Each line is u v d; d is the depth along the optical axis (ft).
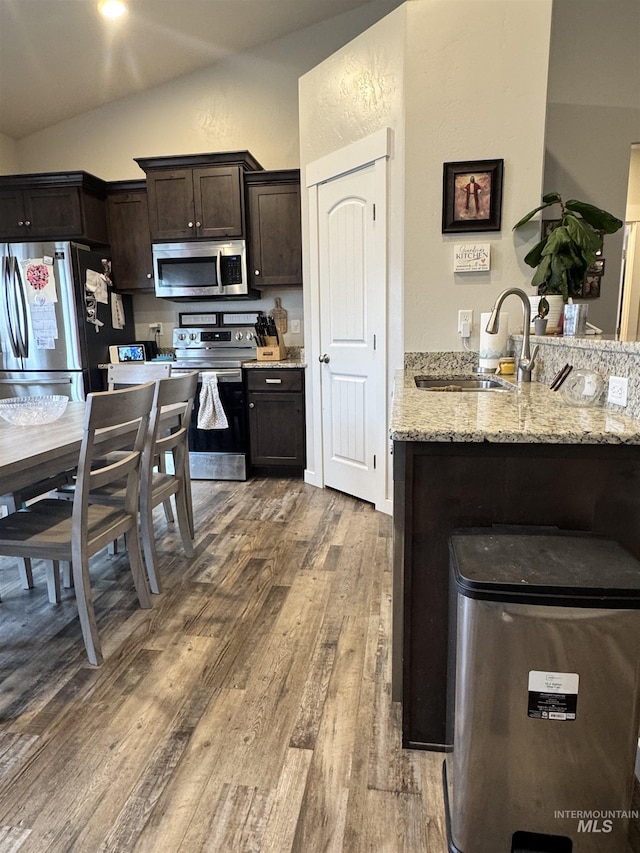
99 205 13.94
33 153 15.26
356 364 10.97
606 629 3.18
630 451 3.93
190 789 4.22
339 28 13.10
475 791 3.54
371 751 4.59
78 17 10.93
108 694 5.33
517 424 4.21
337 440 11.86
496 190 9.04
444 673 4.48
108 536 6.21
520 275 9.26
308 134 11.27
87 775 4.35
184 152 14.56
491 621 3.28
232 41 13.14
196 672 5.65
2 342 13.38
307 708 5.10
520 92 8.79
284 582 7.68
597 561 3.48
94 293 13.48
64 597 7.34
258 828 3.89
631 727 3.32
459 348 9.62
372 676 5.57
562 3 10.06
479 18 8.70
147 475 7.16
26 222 13.56
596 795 3.44
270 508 10.99
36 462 5.23
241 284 13.30
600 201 10.51
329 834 3.85
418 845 3.77
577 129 10.36
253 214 13.20
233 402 12.89
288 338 14.73
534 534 3.95
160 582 7.39
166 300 15.17
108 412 5.71
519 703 3.35
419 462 4.17
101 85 13.70
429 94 8.99
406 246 9.46
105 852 3.71
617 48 10.09
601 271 10.72
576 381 5.18
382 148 9.55
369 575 7.86
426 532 4.29
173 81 14.26
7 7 10.25
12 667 5.77
